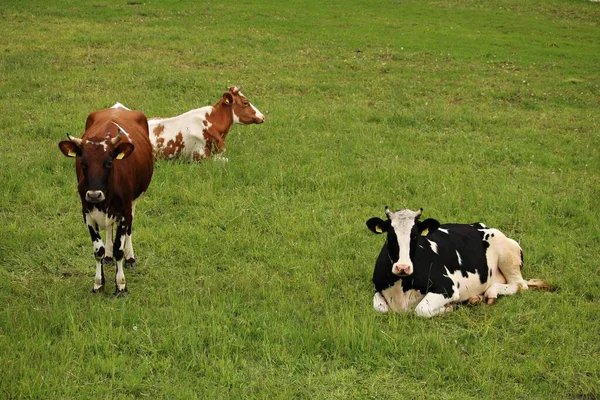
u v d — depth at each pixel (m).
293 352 7.26
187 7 29.69
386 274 8.20
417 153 14.74
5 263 9.25
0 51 21.55
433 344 7.45
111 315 7.75
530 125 17.69
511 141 16.06
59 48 22.34
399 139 15.69
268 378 6.78
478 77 22.45
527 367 7.09
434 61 24.27
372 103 19.16
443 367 7.12
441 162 14.28
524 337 7.71
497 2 35.69
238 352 7.24
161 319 7.76
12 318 7.65
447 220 10.95
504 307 8.41
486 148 15.22
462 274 8.49
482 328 7.88
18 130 14.71
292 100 18.81
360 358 7.17
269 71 21.67
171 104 17.52
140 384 6.65
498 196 12.16
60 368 6.73
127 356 7.11
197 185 11.98
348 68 22.75
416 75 22.38
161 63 21.48
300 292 8.65
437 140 15.95
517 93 20.78
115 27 25.69
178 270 9.23
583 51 27.17
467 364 7.10
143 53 22.56
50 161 12.76
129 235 9.18
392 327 7.75
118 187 8.26
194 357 7.02
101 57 21.75
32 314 7.73
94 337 7.32
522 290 8.86
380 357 7.16
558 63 25.03
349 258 9.73
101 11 27.97
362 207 11.65
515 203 11.80
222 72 21.05
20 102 16.88
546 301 8.56
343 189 12.40
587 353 7.45
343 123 16.67
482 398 6.67
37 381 6.52
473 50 25.98
